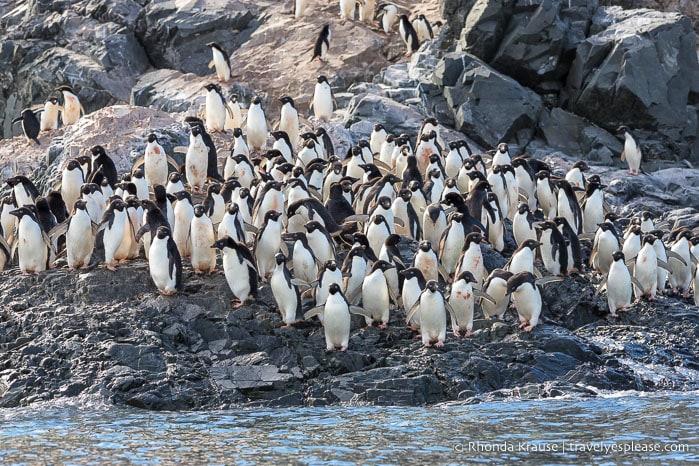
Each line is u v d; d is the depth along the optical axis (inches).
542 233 1125.1
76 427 813.9
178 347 959.0
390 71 1964.8
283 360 944.3
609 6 2016.5
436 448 752.3
